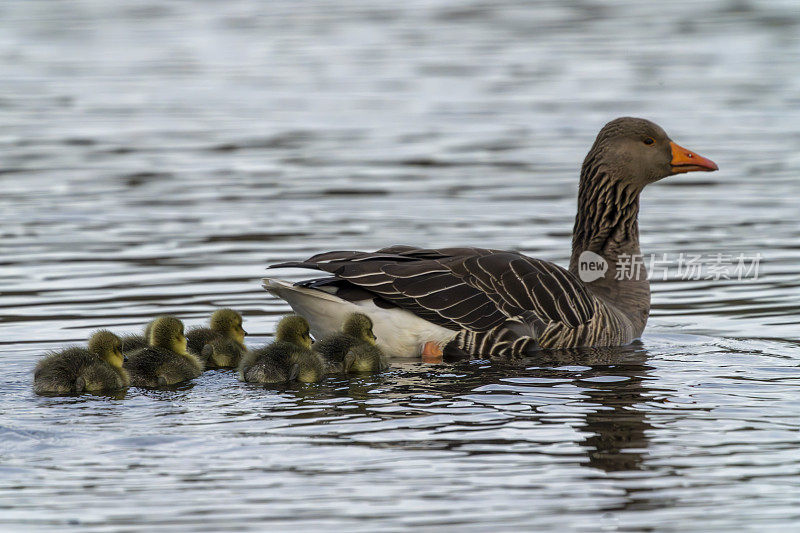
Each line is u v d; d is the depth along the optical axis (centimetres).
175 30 4372
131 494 897
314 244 1953
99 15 4700
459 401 1148
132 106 3203
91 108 3175
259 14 4709
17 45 4091
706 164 1531
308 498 886
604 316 1429
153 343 1278
